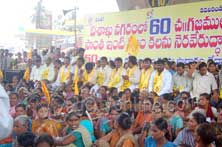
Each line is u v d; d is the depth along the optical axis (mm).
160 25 12461
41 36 21297
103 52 14039
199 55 11492
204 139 3789
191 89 8875
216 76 8914
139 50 12898
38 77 11898
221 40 11047
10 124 1944
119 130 5016
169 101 6762
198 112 5207
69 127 5473
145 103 6465
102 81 10383
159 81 9164
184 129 5332
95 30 14352
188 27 11789
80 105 6398
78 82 9961
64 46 20062
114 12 13781
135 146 4871
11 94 7555
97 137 6051
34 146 4109
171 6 12227
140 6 15641
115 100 7477
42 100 7188
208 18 11352
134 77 9805
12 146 4805
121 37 13492
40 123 5574
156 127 4469
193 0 14102
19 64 14508
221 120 5781
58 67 11539
